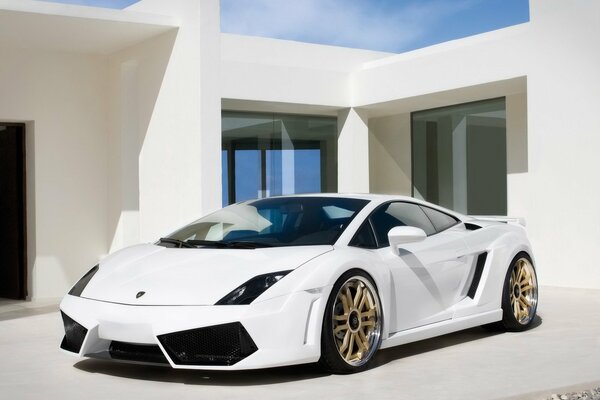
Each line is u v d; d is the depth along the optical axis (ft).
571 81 27.27
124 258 14.24
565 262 27.48
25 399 11.58
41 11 22.30
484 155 37.55
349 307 13.03
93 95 28.37
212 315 11.63
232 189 39.40
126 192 27.55
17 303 26.37
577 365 13.67
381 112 41.73
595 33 26.43
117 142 27.78
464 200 38.83
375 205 14.89
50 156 27.43
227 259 13.00
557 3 27.71
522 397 11.39
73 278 27.84
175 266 13.09
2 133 28.84
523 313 17.54
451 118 39.45
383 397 11.30
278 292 12.01
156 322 11.77
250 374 12.91
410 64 36.04
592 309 21.22
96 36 25.59
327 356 12.59
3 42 25.98
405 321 14.38
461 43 36.68
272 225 14.49
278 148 41.06
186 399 11.30
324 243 13.53
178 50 24.79
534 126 28.50
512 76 30.55
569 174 27.32
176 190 25.09
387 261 14.05
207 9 23.85
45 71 27.37
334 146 42.96
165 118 25.76
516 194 35.17
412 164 42.24
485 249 16.60
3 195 28.84
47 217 27.30
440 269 15.30
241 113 39.86
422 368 13.48
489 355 14.71
